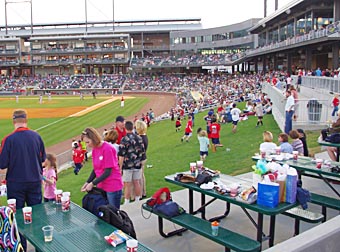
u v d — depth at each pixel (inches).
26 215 193.0
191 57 3604.8
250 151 587.8
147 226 277.7
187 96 2333.9
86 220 197.9
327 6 1831.9
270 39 2763.3
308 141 579.8
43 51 3882.9
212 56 3467.0
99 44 3892.7
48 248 164.7
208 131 682.8
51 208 217.0
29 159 232.7
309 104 681.6
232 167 486.9
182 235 262.2
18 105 2178.9
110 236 172.1
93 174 258.8
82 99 2549.2
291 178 211.0
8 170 231.8
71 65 3959.2
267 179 212.1
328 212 294.4
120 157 327.3
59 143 1027.9
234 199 221.9
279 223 277.0
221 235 212.2
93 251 161.6
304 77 1259.8
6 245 159.2
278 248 130.3
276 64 2677.2
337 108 668.1
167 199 255.8
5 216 159.9
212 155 601.0
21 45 4001.0
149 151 751.7
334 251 143.9
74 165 676.1
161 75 3681.1
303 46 1769.2
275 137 692.7
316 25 1889.8
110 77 3646.7
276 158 315.6
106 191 252.1
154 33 4131.4
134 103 2217.0
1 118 1560.0
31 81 3602.4
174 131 1042.7
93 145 248.2
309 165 297.6
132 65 3740.2
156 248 243.1
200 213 292.0
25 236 179.8
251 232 263.0
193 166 276.1
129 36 3865.7
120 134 384.2
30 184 234.4
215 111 1343.5
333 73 1268.5
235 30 3432.6
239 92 1818.4
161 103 2212.1
